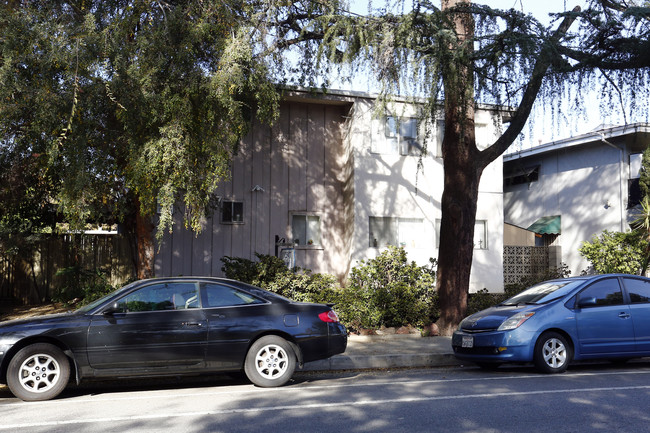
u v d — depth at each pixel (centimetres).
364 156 1764
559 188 2234
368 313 1327
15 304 1645
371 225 1766
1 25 1002
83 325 746
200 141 1143
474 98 1209
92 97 1012
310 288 1379
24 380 721
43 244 1686
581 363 1048
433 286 1431
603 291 947
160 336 764
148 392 788
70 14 1138
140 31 1149
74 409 672
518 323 891
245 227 1742
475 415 622
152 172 1084
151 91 1081
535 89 1251
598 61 1225
